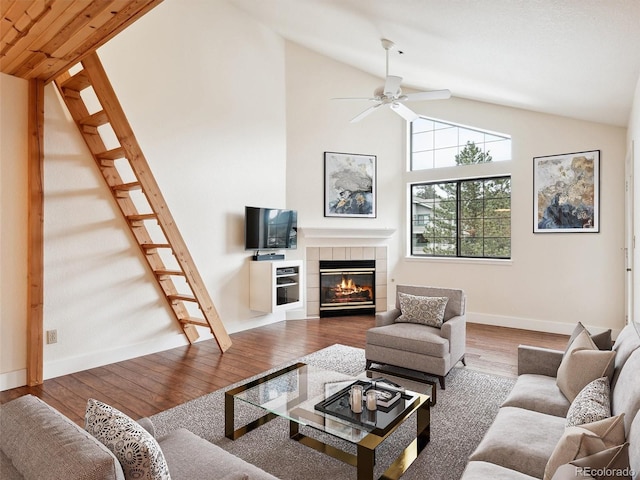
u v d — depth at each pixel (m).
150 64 4.31
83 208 3.77
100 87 3.37
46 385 3.38
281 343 4.71
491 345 4.65
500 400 3.10
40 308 3.41
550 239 5.34
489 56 3.72
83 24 2.52
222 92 5.05
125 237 4.10
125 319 4.09
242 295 5.33
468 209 6.18
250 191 5.42
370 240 6.42
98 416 1.34
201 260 4.82
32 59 3.02
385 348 3.61
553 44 3.04
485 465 1.57
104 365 3.89
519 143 5.56
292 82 6.03
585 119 4.96
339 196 6.30
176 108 4.55
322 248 6.17
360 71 6.45
